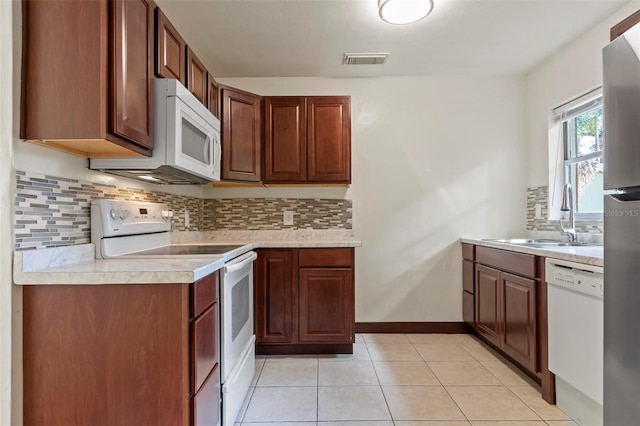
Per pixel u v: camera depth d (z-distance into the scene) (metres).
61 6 1.16
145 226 1.86
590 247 2.11
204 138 1.90
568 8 2.04
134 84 1.32
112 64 1.19
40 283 1.12
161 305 1.15
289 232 2.95
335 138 2.68
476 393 1.94
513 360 2.34
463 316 2.98
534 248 1.99
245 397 1.89
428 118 3.03
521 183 3.02
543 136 2.80
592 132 2.47
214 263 1.39
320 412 1.76
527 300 2.02
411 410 1.77
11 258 1.12
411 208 3.02
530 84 2.96
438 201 3.03
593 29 2.27
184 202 2.56
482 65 2.80
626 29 1.26
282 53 2.56
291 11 2.04
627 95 1.11
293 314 2.44
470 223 3.03
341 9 2.03
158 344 1.15
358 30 2.25
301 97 2.68
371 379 2.12
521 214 3.02
